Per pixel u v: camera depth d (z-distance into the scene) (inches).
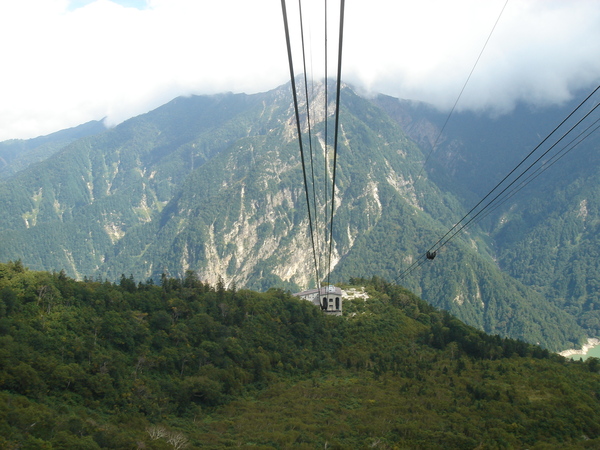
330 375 6496.1
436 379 6141.7
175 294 7130.9
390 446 4458.7
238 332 6756.9
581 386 5890.8
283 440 4456.2
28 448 3501.5
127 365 5561.0
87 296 6151.6
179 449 4153.5
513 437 4672.7
